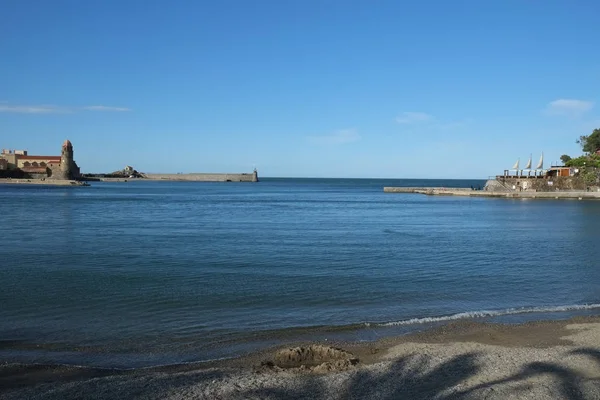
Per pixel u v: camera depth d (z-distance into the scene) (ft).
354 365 39.06
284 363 40.65
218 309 58.18
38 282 72.74
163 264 88.74
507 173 422.00
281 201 341.41
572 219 192.03
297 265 88.43
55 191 455.63
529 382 34.71
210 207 267.39
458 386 34.14
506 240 127.54
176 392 33.30
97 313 56.24
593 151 393.70
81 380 36.47
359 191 574.15
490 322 52.29
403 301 62.49
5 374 37.96
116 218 189.78
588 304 60.85
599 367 38.04
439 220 192.13
